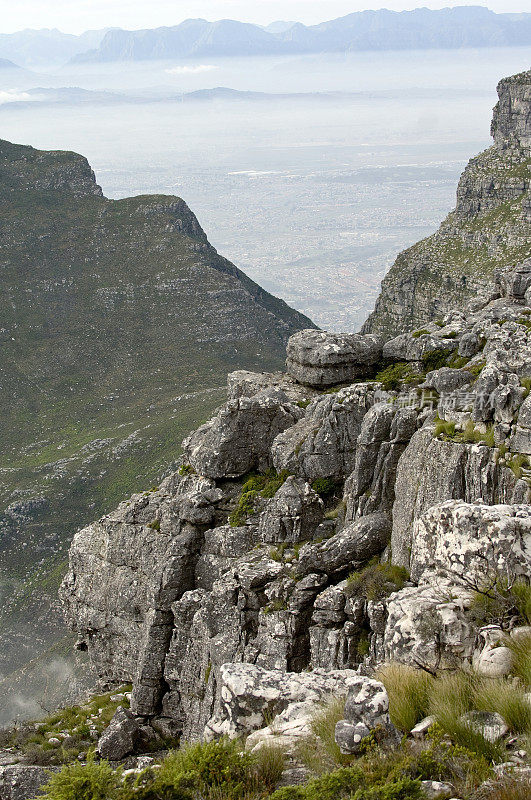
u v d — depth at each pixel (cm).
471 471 2669
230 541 3678
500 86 19038
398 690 1695
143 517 4294
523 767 1409
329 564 3141
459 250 18488
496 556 1908
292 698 1931
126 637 4266
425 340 4181
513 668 1702
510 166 18500
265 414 3988
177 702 3634
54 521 18000
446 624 1839
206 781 1614
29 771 3244
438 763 1441
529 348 3284
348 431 3694
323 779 1452
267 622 3189
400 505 2961
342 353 4309
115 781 1739
